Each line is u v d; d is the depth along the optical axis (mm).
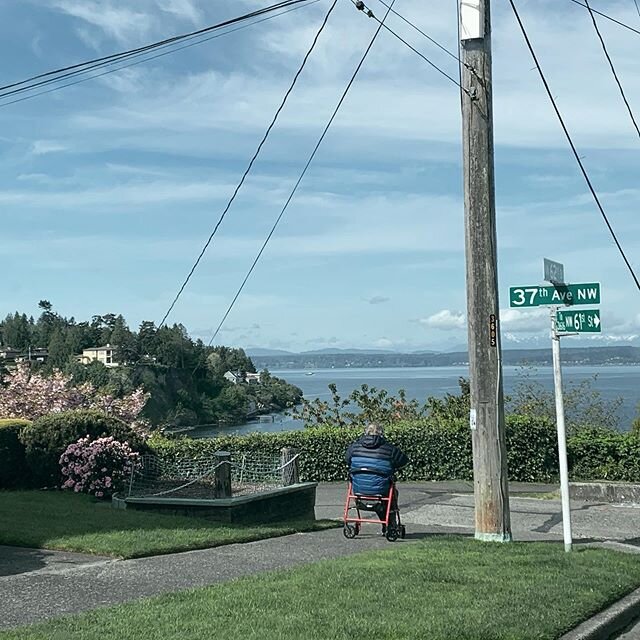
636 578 8953
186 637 6160
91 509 12945
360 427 22391
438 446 21031
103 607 7168
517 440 20516
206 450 21016
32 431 15914
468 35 10922
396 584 8008
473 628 6590
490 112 10969
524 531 13328
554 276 10148
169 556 9672
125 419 23703
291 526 12328
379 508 11477
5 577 8391
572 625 7070
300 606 7133
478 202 10867
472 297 10852
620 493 17156
